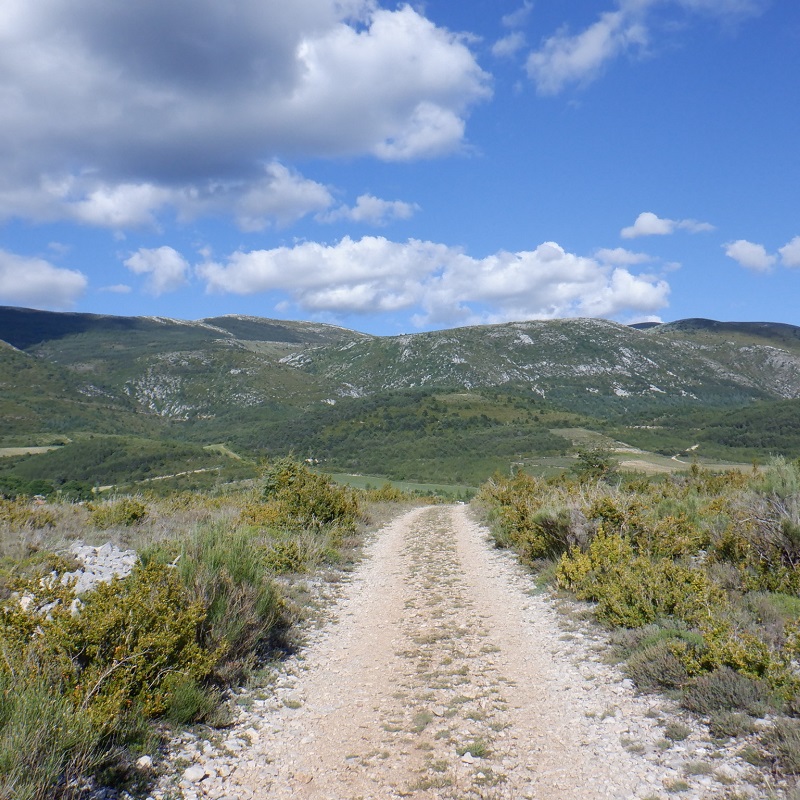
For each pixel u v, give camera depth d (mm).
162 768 4637
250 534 12578
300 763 4961
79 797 4051
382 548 17625
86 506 18750
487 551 16344
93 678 4836
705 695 5496
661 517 12914
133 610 5504
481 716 5797
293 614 9227
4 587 7367
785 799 3947
